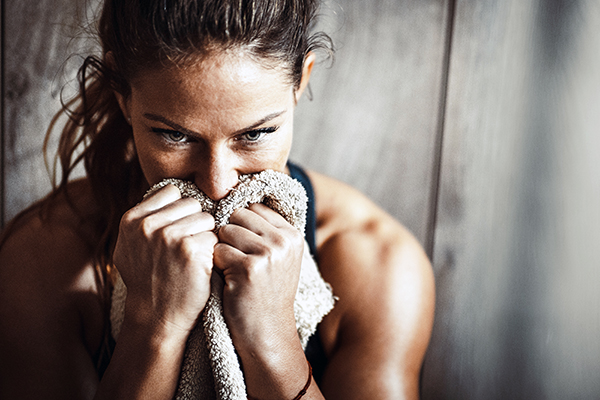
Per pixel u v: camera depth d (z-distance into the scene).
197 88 0.49
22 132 0.93
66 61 0.84
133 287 0.55
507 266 1.01
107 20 0.61
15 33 0.91
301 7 0.56
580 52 0.95
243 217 0.55
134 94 0.53
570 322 1.01
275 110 0.52
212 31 0.47
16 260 0.70
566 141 0.97
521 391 1.02
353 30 0.95
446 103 0.98
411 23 0.96
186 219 0.54
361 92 0.97
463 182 1.00
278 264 0.53
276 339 0.54
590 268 0.99
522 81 0.97
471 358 1.03
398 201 1.00
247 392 0.56
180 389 0.55
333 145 0.98
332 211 0.80
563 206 0.99
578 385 1.01
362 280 0.74
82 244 0.72
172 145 0.54
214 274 0.55
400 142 0.99
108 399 0.55
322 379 0.72
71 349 0.70
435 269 1.01
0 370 0.68
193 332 0.55
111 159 0.72
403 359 0.71
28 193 0.94
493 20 0.95
